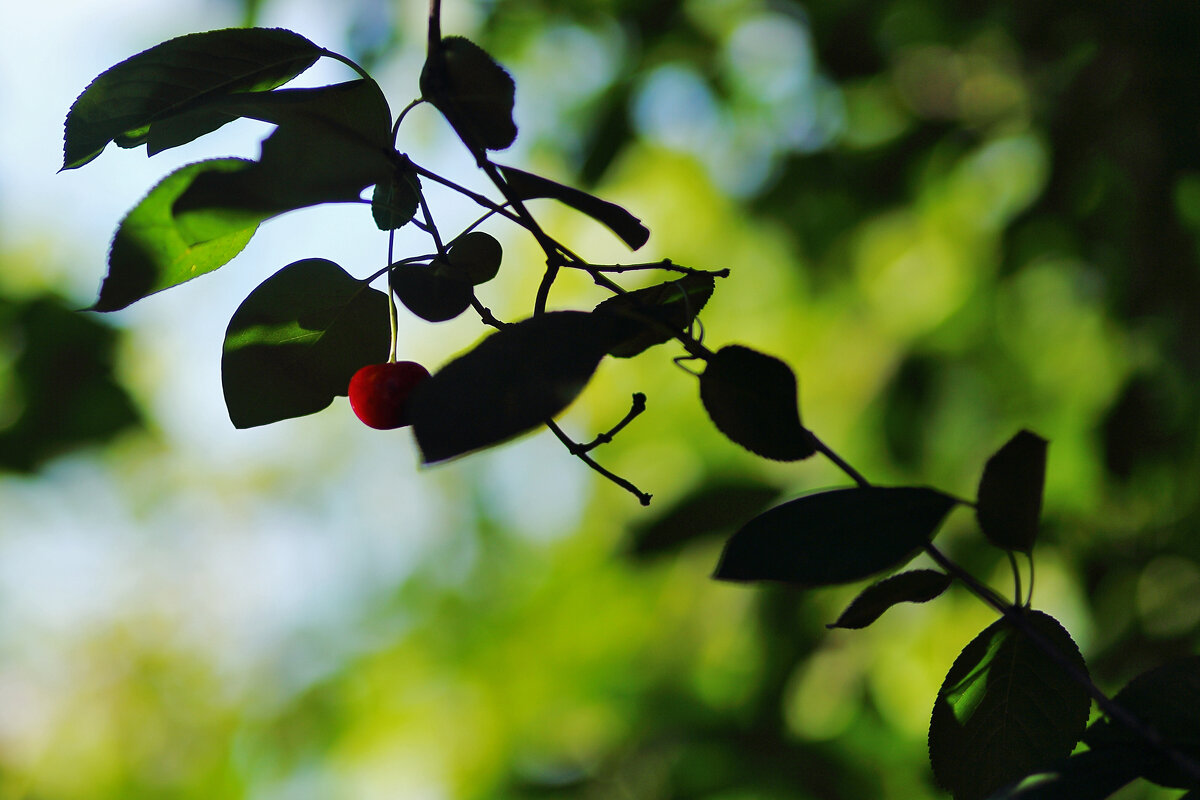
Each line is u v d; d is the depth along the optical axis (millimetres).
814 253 1964
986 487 796
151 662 4715
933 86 1835
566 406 766
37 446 1960
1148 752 791
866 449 1842
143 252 793
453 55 796
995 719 813
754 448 802
